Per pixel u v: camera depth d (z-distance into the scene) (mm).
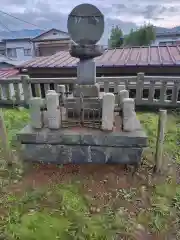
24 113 6527
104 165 3812
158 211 2848
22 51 24609
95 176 3547
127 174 3588
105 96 3547
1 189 3258
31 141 3768
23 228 2611
